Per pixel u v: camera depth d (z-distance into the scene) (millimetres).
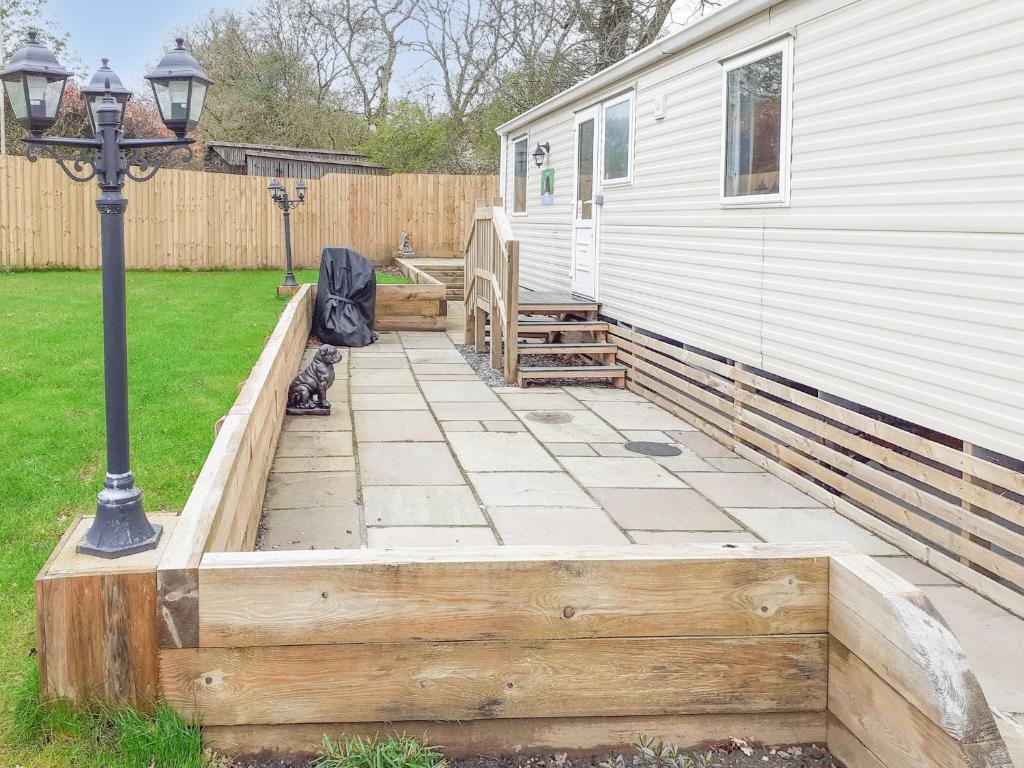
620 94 8672
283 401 6773
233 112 29219
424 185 19422
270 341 6590
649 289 8039
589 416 7441
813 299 5355
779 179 5711
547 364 9836
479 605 2576
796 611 2688
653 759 2643
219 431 3885
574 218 10180
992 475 3908
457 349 10812
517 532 4590
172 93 2832
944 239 4211
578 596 2605
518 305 8852
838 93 5062
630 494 5328
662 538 4578
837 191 5094
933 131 4277
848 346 5008
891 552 4500
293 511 4801
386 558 2559
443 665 2582
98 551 2590
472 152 28156
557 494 5273
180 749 2439
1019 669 3303
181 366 7664
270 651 2523
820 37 5230
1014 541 3783
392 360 9945
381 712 2572
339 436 6477
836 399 5227
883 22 4645
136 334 9227
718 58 6543
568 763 2643
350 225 19031
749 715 2717
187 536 2697
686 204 7195
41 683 2500
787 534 4695
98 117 2756
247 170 23875
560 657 2619
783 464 5777
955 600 3920
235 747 2545
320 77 30531
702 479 5699
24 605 3303
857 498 4926
